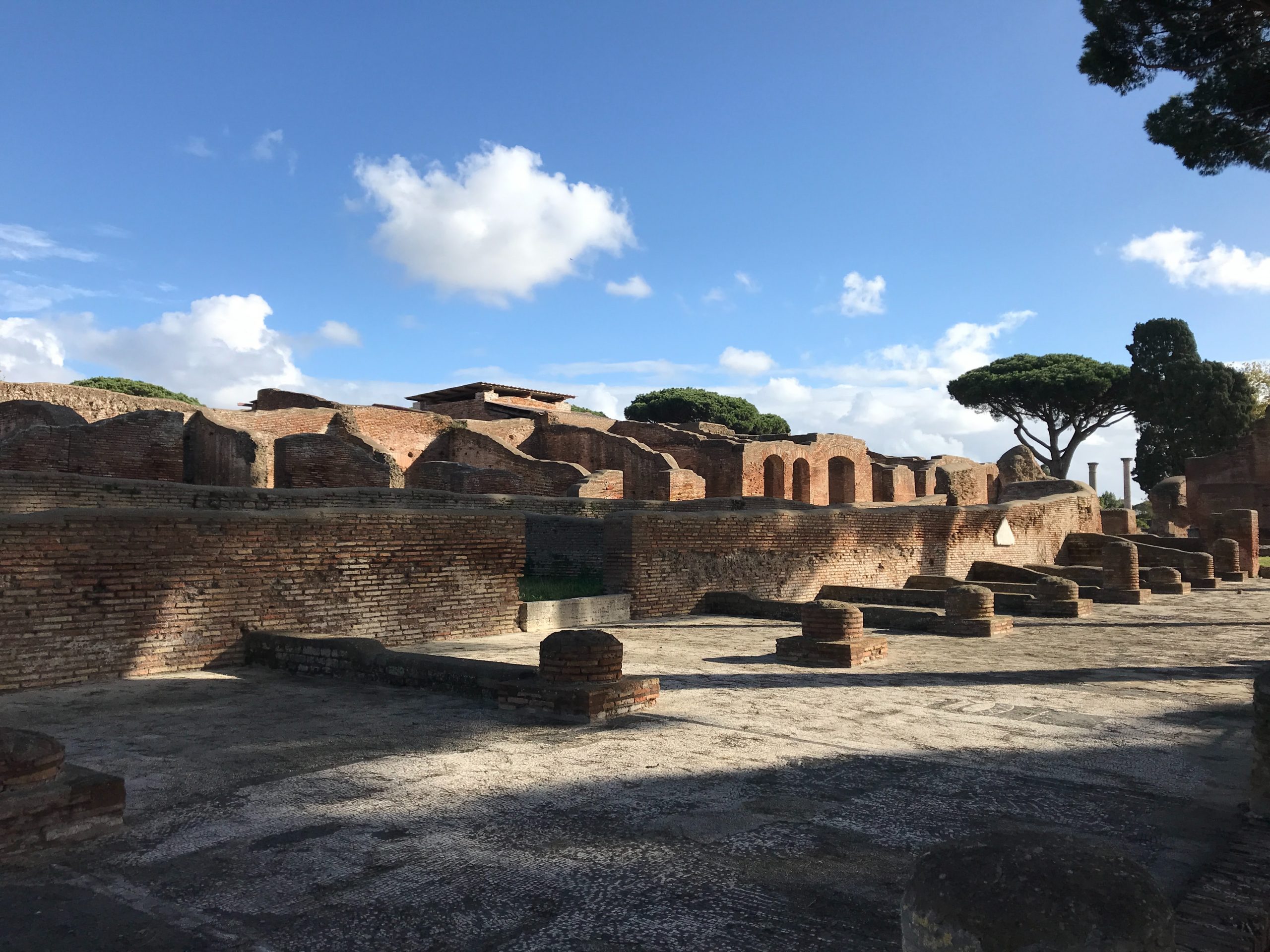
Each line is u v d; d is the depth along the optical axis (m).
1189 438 45.16
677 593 16.92
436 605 12.54
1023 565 27.06
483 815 4.93
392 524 11.95
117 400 30.03
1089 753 6.57
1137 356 47.56
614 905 3.76
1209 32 15.11
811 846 4.49
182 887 3.94
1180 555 25.83
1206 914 3.63
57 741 4.59
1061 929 2.10
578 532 20.41
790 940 3.43
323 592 11.09
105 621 9.08
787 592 19.58
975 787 5.58
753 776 5.76
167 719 7.35
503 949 3.36
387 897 3.84
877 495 44.47
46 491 14.46
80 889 3.92
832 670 10.51
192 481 24.72
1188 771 6.07
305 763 5.98
